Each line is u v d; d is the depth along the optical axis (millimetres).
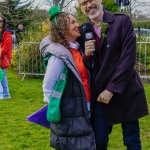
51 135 3936
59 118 3756
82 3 3951
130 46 3826
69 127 3762
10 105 8711
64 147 3807
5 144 5930
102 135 4020
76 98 3779
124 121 3934
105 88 3900
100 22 3928
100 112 4000
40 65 12711
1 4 22828
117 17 3936
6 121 7281
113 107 3938
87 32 3910
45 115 4004
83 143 3764
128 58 3807
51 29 3859
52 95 3762
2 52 8906
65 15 3857
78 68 3879
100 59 3930
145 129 6656
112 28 3889
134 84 3924
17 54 13758
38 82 12102
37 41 13383
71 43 3912
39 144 5906
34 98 9523
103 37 3885
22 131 6559
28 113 7941
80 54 3949
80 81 3777
